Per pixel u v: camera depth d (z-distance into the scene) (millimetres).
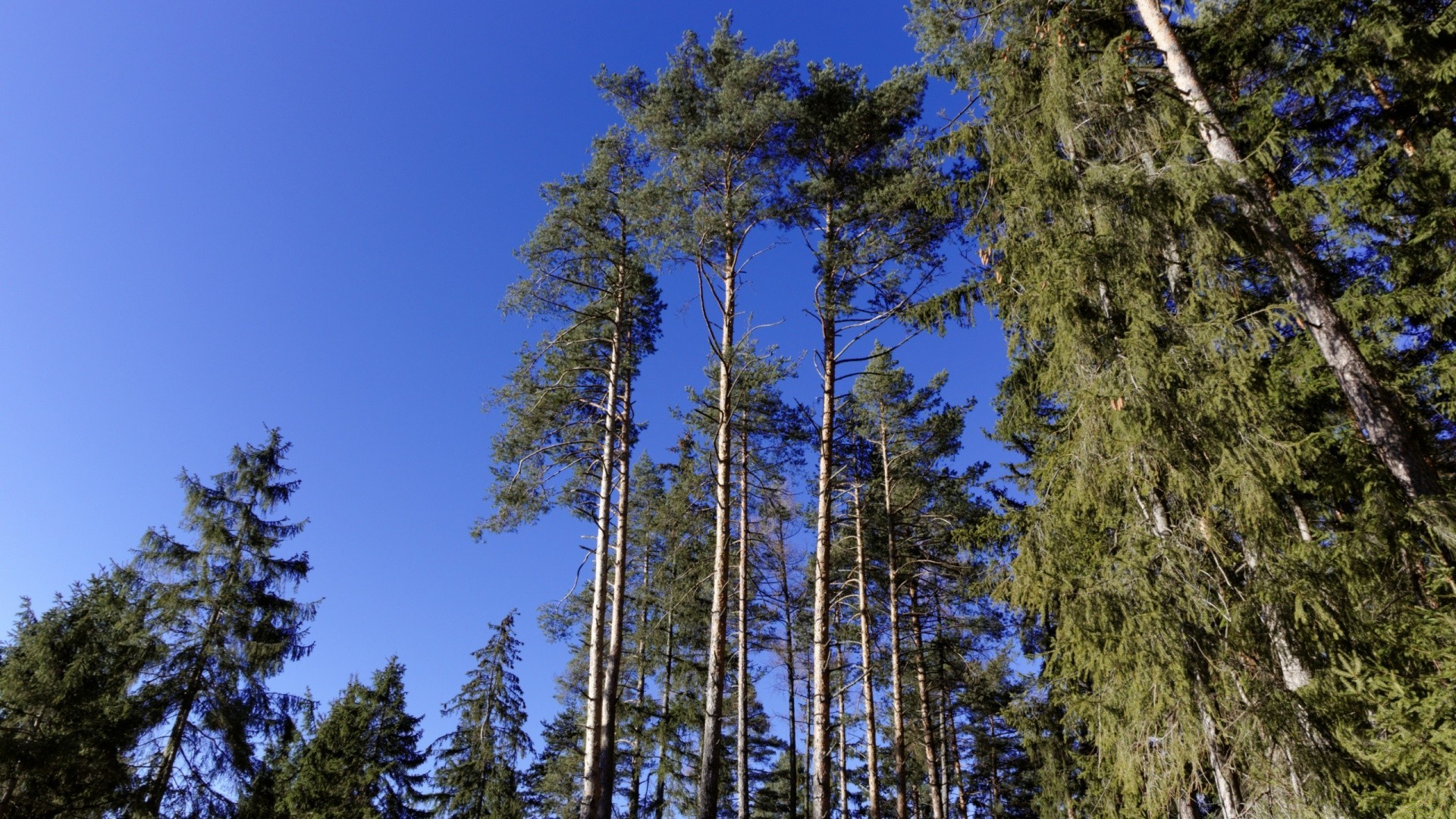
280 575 17703
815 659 11789
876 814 15500
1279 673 5039
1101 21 9055
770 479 17781
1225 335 5734
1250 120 8516
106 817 14336
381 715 22391
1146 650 5238
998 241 7520
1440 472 7727
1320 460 5898
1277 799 4770
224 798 15492
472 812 21828
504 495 15234
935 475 17547
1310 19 7809
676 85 14336
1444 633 4902
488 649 24188
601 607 13922
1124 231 6520
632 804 23250
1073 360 6258
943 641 18125
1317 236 8578
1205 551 5637
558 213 15445
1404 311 7629
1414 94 7953
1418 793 4301
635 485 22516
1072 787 13859
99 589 16156
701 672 22688
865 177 13453
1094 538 6078
